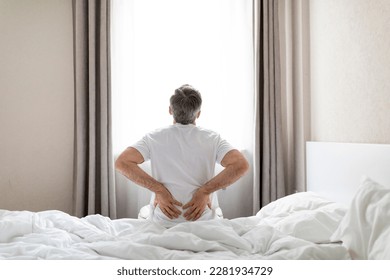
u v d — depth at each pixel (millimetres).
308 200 1855
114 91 2871
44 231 1447
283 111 2967
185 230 1368
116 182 2893
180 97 1736
